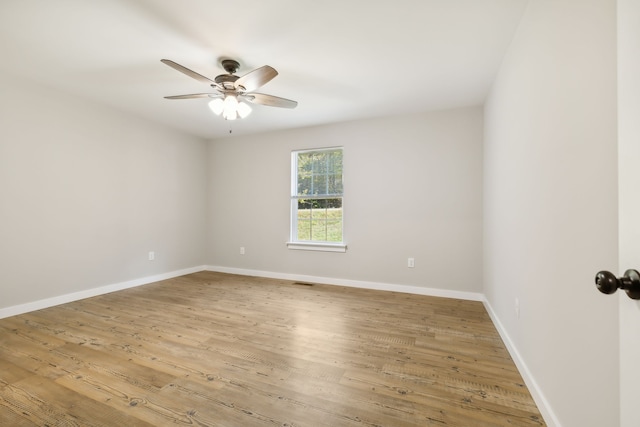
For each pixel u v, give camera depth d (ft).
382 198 12.48
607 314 3.08
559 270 4.20
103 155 11.39
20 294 9.12
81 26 6.45
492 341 7.41
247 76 7.15
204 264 16.35
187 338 7.54
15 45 7.20
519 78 6.15
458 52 7.45
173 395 5.17
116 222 11.90
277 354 6.72
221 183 16.06
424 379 5.72
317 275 13.75
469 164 11.17
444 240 11.50
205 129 14.52
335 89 9.70
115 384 5.49
